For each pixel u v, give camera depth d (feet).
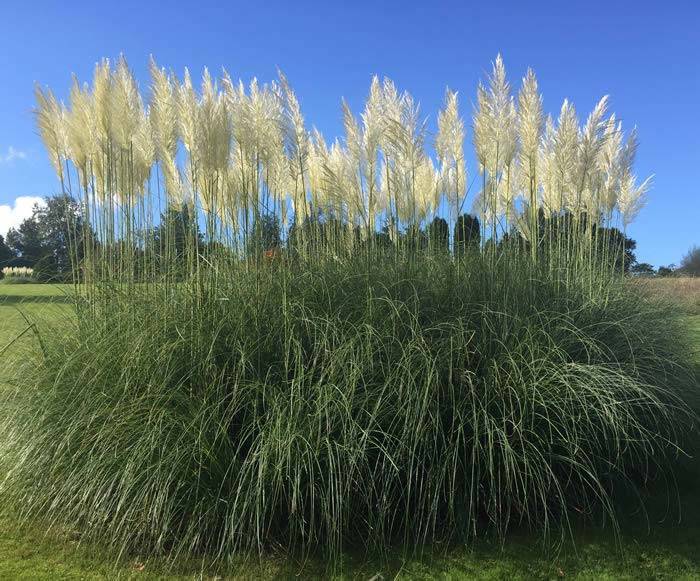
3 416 13.65
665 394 14.43
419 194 22.27
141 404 11.94
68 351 14.70
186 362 12.71
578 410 12.01
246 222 16.12
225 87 16.35
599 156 22.62
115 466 11.41
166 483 10.62
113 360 13.32
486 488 11.57
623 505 12.82
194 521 10.85
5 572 10.43
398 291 14.47
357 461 10.83
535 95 19.30
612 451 12.81
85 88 17.35
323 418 11.19
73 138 17.40
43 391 13.39
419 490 11.23
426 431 11.37
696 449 15.57
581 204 22.56
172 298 14.69
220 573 10.35
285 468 10.72
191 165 16.90
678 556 10.84
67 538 11.64
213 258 15.55
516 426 11.27
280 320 13.28
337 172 19.93
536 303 15.21
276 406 11.14
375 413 10.96
